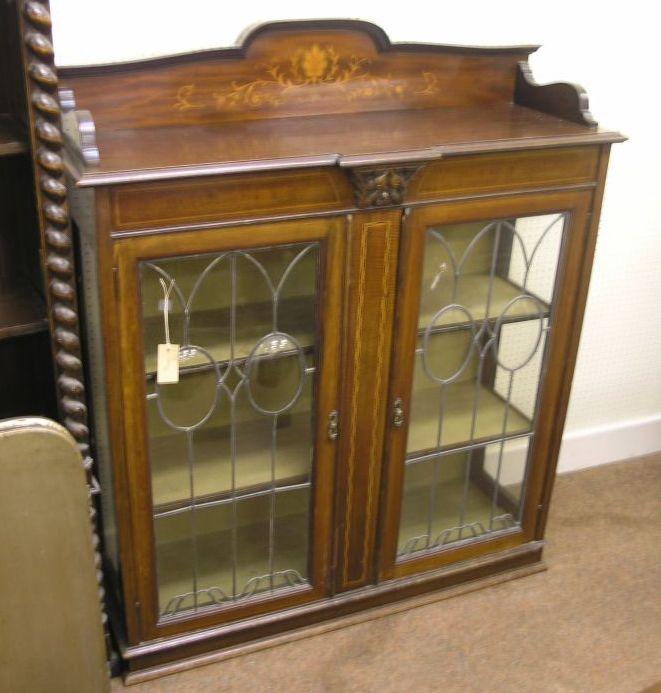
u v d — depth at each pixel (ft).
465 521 6.84
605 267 7.86
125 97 5.34
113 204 4.62
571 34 6.83
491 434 6.50
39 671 4.78
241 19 5.90
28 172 5.14
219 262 5.05
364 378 5.75
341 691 6.05
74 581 4.63
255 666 6.23
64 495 4.40
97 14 5.50
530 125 5.82
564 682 6.18
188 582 6.05
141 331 5.03
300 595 6.40
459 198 5.43
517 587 7.07
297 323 5.44
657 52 7.15
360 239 5.28
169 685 6.04
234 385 5.47
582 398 8.46
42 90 4.45
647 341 8.47
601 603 6.92
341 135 5.41
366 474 6.14
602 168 5.79
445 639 6.53
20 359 6.12
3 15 4.99
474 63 6.22
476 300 5.90
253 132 5.45
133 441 5.32
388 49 5.87
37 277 5.51
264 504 5.99
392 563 6.63
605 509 8.09
